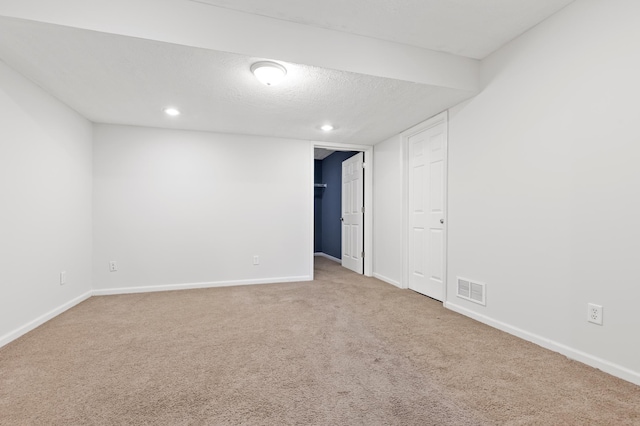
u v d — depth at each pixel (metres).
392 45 2.26
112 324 2.40
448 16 1.95
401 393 1.45
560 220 1.87
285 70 2.13
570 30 1.82
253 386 1.51
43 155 2.46
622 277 1.57
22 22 1.60
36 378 1.58
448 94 2.54
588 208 1.72
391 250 3.93
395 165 3.85
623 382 1.53
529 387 1.50
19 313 2.17
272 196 3.97
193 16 1.84
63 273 2.73
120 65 2.07
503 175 2.27
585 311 1.73
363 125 3.43
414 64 2.31
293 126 3.48
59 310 2.65
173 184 3.58
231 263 3.79
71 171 2.88
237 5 1.87
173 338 2.12
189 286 3.62
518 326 2.15
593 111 1.70
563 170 1.85
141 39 1.76
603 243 1.65
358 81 2.31
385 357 1.83
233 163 3.81
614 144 1.61
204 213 3.69
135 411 1.31
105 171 3.35
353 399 1.40
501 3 1.82
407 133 3.56
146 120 3.26
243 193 3.85
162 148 3.54
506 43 2.26
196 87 2.42
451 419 1.26
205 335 2.17
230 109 2.91
